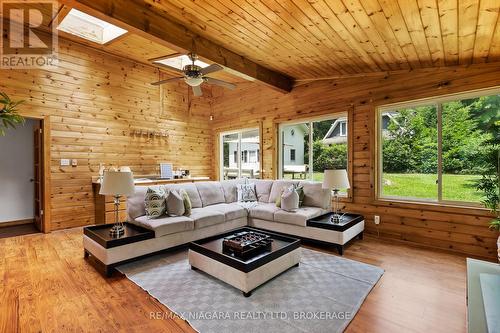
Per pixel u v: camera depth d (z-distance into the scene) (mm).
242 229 3453
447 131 3723
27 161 5340
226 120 6812
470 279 1712
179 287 2496
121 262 2811
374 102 4281
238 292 2398
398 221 4027
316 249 3592
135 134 5723
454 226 3549
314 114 5055
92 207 5047
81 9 2467
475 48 2965
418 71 3871
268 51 3777
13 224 5137
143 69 5859
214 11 2811
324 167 5059
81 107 4922
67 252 3479
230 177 7090
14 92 4211
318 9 2520
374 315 2061
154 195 3578
